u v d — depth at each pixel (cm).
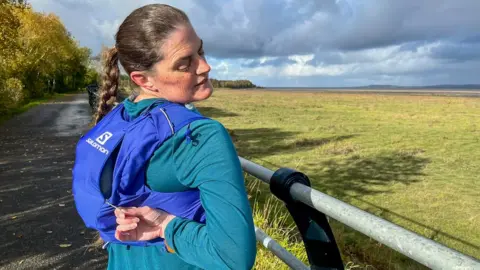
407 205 805
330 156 1270
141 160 101
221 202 91
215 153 95
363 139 1656
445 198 848
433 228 691
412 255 85
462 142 1608
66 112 2486
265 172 151
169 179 101
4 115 2123
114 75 139
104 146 108
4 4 1812
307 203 123
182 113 104
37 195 633
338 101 5725
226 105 3906
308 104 4619
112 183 105
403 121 2542
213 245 91
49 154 1024
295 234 380
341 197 859
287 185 132
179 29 107
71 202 594
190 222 102
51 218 521
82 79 7969
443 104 5069
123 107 120
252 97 6750
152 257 113
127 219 102
